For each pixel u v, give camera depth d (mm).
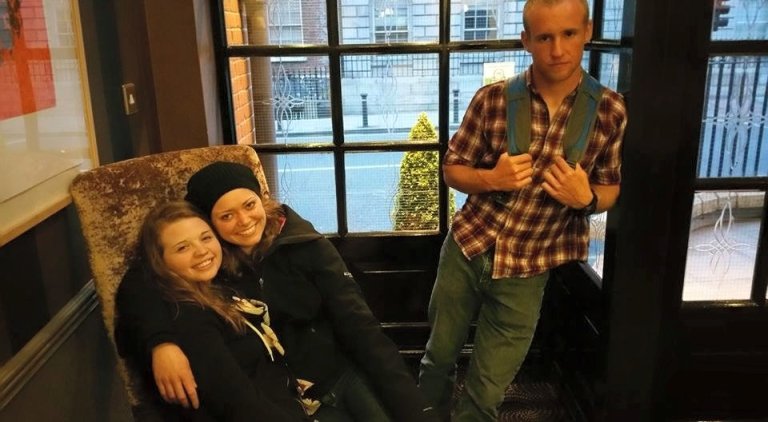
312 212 2160
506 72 2037
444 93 2037
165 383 1112
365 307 1417
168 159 1420
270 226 1375
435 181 2127
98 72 1535
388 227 2180
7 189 1097
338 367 1411
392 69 2023
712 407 1843
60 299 1356
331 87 2031
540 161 1439
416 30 1990
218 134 1997
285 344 1358
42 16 1238
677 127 1544
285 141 2096
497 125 1465
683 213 1645
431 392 1727
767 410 1846
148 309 1172
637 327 1695
